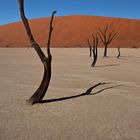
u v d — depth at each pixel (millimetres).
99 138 7621
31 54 48375
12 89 14016
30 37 10734
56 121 9000
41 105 10953
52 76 19422
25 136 7570
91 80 18016
